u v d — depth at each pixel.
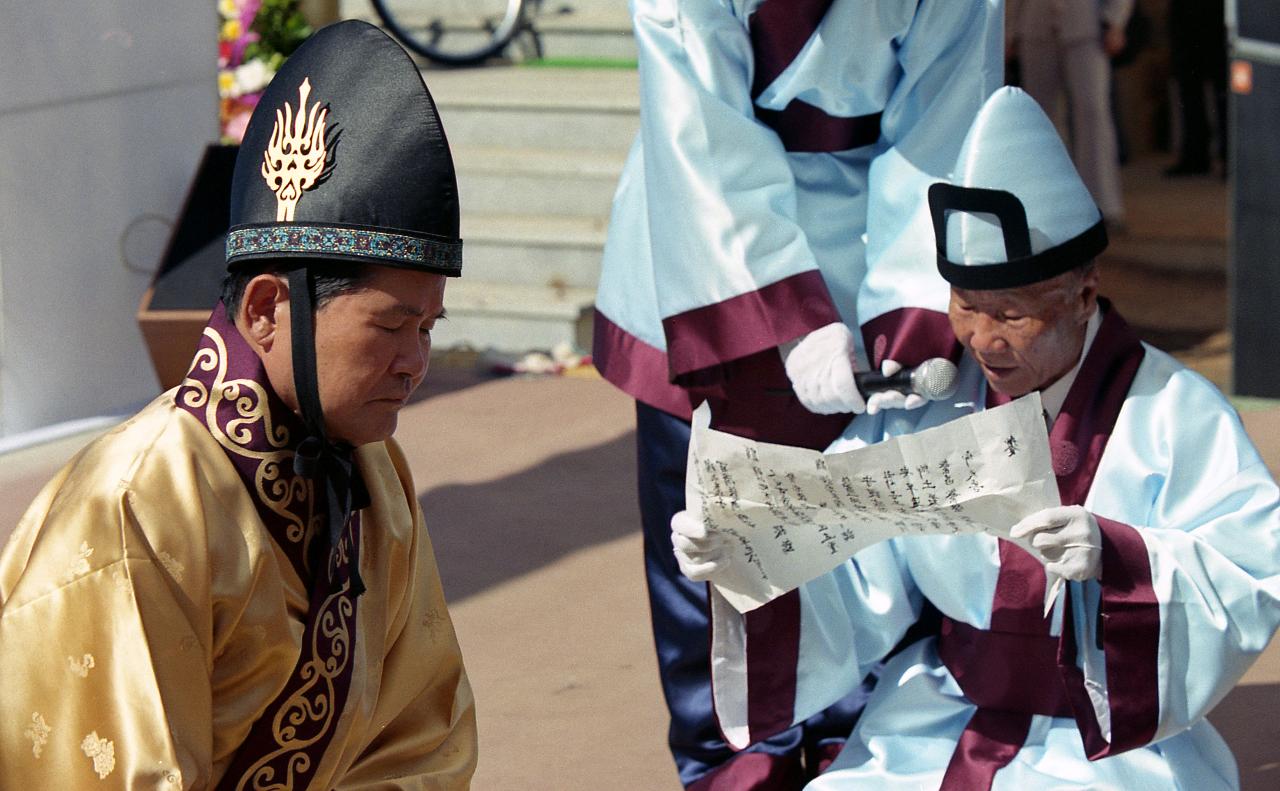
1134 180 18.80
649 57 5.15
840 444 4.93
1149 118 20.28
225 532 2.96
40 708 2.92
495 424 10.38
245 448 3.01
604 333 5.70
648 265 5.57
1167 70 20.08
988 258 4.06
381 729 3.52
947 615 4.71
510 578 7.98
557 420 10.45
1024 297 4.07
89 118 10.29
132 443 3.00
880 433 4.90
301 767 3.14
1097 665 4.28
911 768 4.57
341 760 3.31
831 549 4.38
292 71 2.96
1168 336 13.15
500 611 7.60
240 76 13.84
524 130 14.20
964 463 3.97
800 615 4.76
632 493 9.16
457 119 14.41
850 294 5.29
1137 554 4.05
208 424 3.01
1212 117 18.55
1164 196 17.88
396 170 2.86
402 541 3.40
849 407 4.72
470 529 8.61
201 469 2.97
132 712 2.87
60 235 10.25
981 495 3.98
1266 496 4.17
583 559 8.20
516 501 9.02
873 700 4.85
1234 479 4.19
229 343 3.04
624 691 6.73
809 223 5.27
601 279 5.78
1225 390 11.57
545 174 13.59
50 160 10.14
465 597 7.77
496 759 6.14
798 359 4.86
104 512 2.93
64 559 2.92
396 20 16.55
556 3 17.27
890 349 4.74
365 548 3.34
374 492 3.37
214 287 10.20
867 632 4.86
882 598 4.80
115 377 10.65
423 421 10.45
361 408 2.97
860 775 4.57
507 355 12.06
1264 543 4.13
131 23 10.41
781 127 5.24
